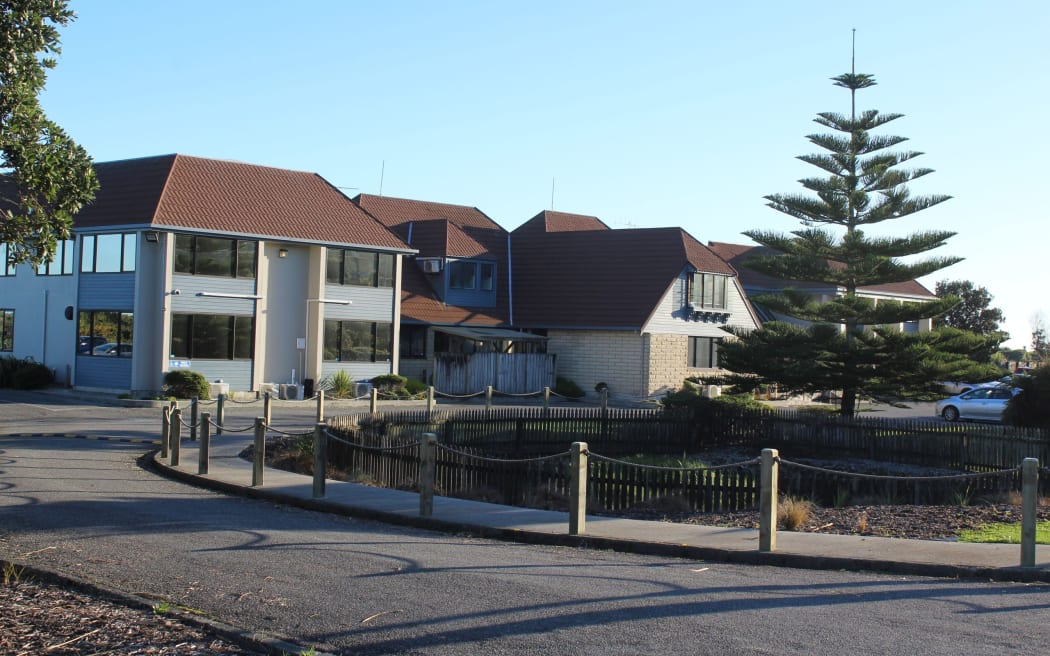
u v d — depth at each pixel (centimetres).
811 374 3128
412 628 772
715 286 4850
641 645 722
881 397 3269
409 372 4453
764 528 1098
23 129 1000
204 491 1625
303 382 3997
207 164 3997
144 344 3572
